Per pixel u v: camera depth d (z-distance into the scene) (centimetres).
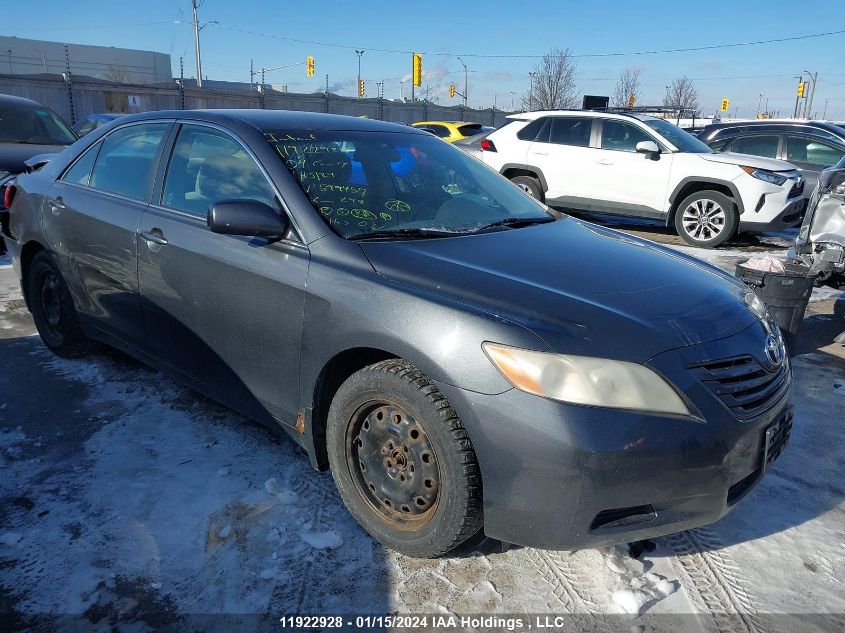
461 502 226
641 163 938
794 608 235
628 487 211
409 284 244
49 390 384
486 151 1081
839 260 503
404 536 246
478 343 220
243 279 287
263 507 279
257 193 297
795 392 419
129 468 306
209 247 303
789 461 333
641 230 1049
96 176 391
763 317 270
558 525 215
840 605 237
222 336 302
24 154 734
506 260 265
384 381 240
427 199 317
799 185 898
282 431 294
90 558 247
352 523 272
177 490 290
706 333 233
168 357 340
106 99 2466
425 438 236
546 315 225
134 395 379
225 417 355
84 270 382
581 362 212
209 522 269
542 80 3925
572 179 992
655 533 223
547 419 209
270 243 282
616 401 211
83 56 6412
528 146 1031
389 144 346
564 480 210
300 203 280
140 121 377
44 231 409
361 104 3134
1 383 391
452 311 228
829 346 509
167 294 326
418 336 229
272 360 282
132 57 6712
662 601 236
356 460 262
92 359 429
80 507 276
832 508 295
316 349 261
